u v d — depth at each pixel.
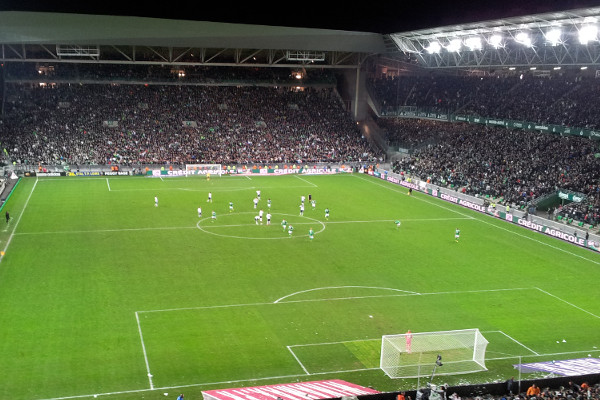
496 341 35.44
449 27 77.56
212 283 43.91
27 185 81.12
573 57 80.50
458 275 47.41
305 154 102.00
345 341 34.88
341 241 56.53
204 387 29.19
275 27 89.06
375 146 108.69
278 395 26.09
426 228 62.94
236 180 90.50
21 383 28.81
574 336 36.50
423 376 30.44
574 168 76.00
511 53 86.38
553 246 57.31
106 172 91.56
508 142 89.69
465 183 81.75
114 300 39.91
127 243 53.75
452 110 100.00
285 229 60.50
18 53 91.19
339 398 25.30
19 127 95.69
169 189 81.38
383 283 44.97
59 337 34.00
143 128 101.06
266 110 110.31
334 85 116.81
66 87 106.00
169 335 34.88
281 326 36.72
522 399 24.70
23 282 42.66
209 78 109.56
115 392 28.41
